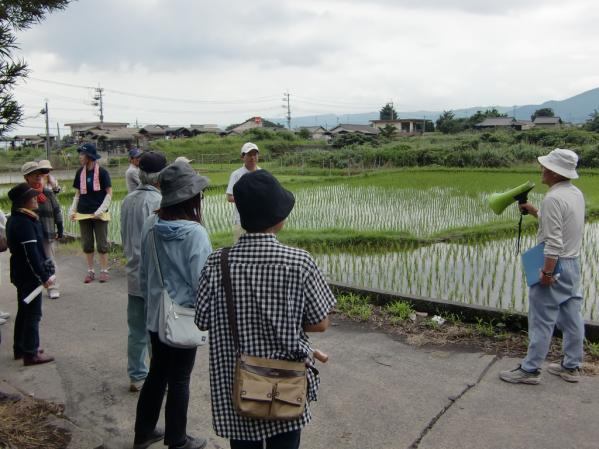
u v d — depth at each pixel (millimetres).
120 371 4906
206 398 4340
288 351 2346
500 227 11422
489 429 3725
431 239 10609
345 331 5742
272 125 121250
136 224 4258
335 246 10398
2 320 6238
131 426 3969
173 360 3432
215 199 18406
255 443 2508
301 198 18141
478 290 7164
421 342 5363
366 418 3930
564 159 4129
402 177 26031
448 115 85875
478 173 28047
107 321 6230
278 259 2359
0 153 51656
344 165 38500
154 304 3398
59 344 5551
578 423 3771
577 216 4152
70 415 4125
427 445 3562
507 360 4867
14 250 4883
